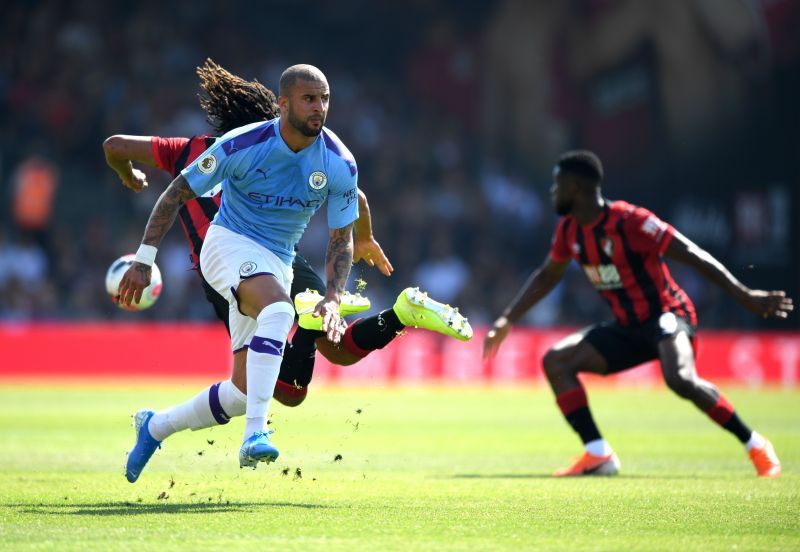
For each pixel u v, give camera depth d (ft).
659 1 273.33
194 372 216.54
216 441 105.40
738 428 81.51
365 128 300.81
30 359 211.00
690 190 271.49
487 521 54.08
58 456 87.51
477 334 230.89
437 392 201.05
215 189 68.74
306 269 70.23
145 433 64.34
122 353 215.10
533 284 91.35
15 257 243.40
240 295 60.29
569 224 87.92
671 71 272.72
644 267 85.15
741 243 263.90
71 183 267.39
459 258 282.36
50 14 286.46
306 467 83.35
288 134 59.26
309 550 44.88
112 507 57.72
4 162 266.36
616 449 102.99
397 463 87.76
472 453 97.71
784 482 74.38
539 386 225.15
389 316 63.41
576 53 293.02
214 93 73.15
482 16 317.01
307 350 65.16
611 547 46.75
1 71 278.05
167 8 301.63
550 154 298.76
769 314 82.43
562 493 66.69
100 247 250.37
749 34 260.62
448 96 316.19
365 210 68.64
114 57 287.69
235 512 56.13
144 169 260.42
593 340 86.02
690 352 83.10
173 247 248.32
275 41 322.75
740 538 49.55
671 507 60.08
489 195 291.17
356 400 175.22
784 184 259.19
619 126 284.20
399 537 48.73
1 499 60.85
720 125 266.16
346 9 325.21
